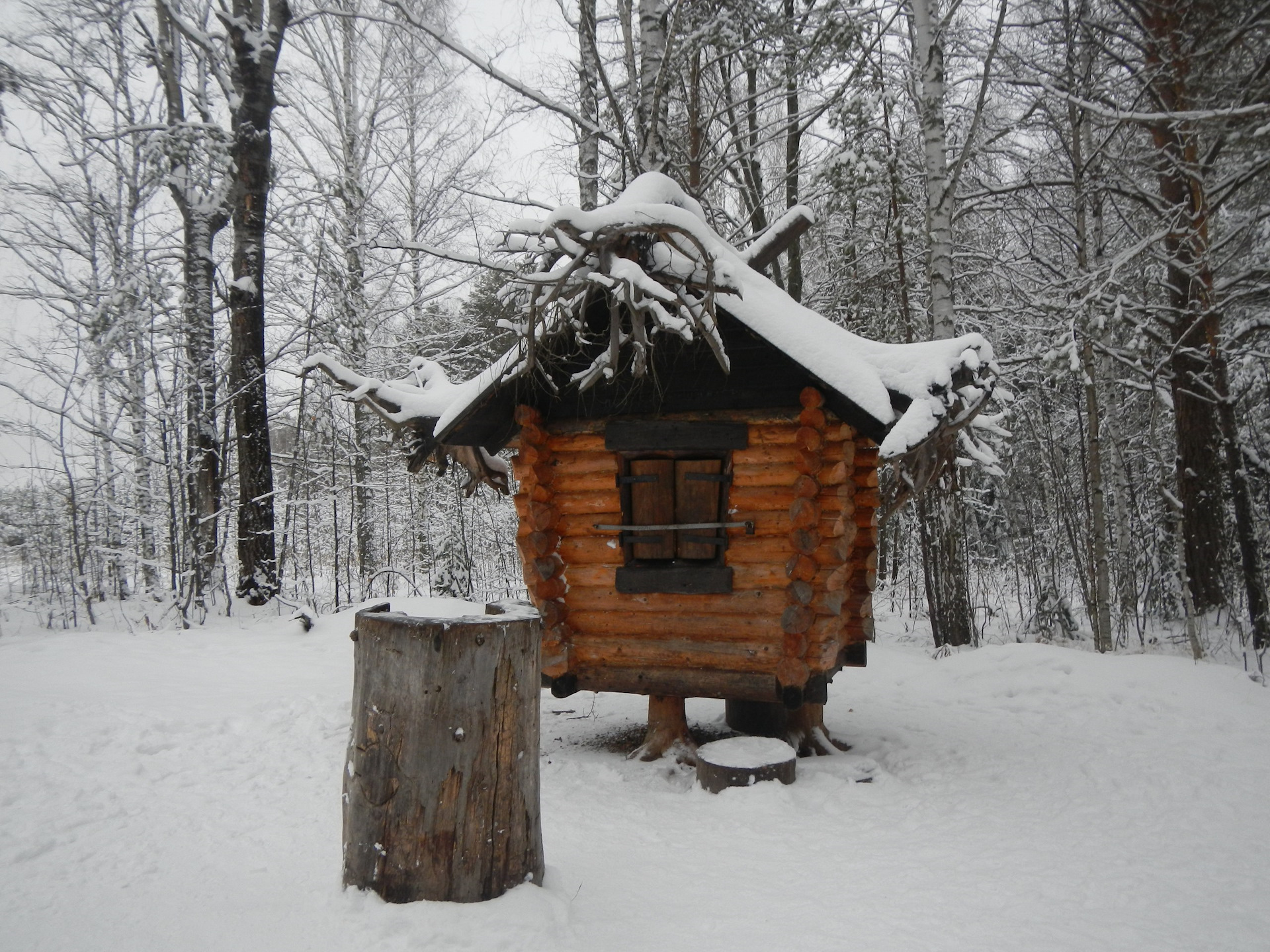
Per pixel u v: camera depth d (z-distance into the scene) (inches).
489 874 130.7
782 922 139.6
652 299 213.6
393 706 130.9
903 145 571.2
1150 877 161.6
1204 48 411.5
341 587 659.4
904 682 374.3
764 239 291.0
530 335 223.1
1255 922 141.4
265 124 530.9
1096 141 529.0
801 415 234.8
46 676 297.9
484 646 131.0
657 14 464.1
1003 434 385.7
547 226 206.4
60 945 127.4
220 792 203.9
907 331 529.7
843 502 239.3
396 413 285.7
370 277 679.7
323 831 179.0
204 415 514.6
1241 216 485.1
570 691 258.2
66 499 512.4
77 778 206.2
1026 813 204.4
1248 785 223.9
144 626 458.3
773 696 238.2
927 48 457.7
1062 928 138.4
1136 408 608.7
